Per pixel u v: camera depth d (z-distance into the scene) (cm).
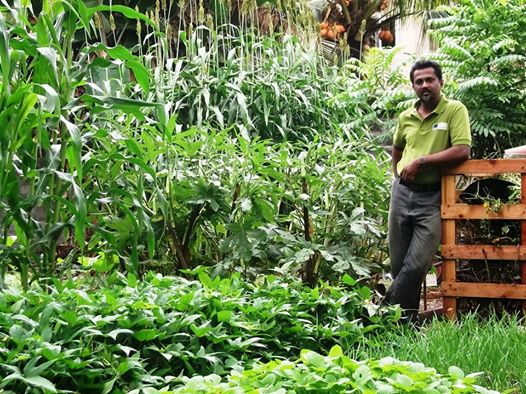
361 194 603
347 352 405
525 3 937
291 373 260
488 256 524
